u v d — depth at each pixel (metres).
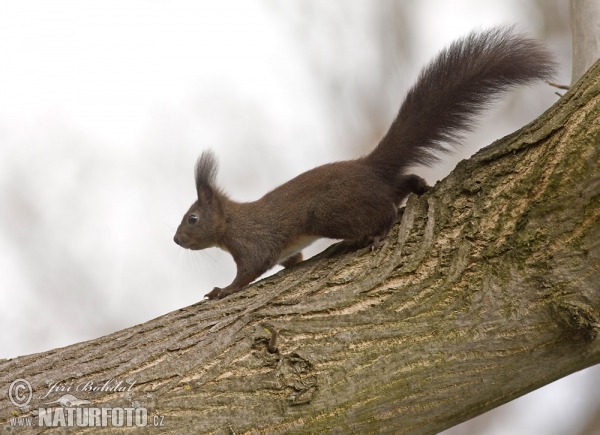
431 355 8.12
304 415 7.80
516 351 8.18
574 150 8.06
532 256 8.28
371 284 8.63
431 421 8.18
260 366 8.03
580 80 8.45
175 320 9.14
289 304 8.65
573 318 8.02
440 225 8.97
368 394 7.96
